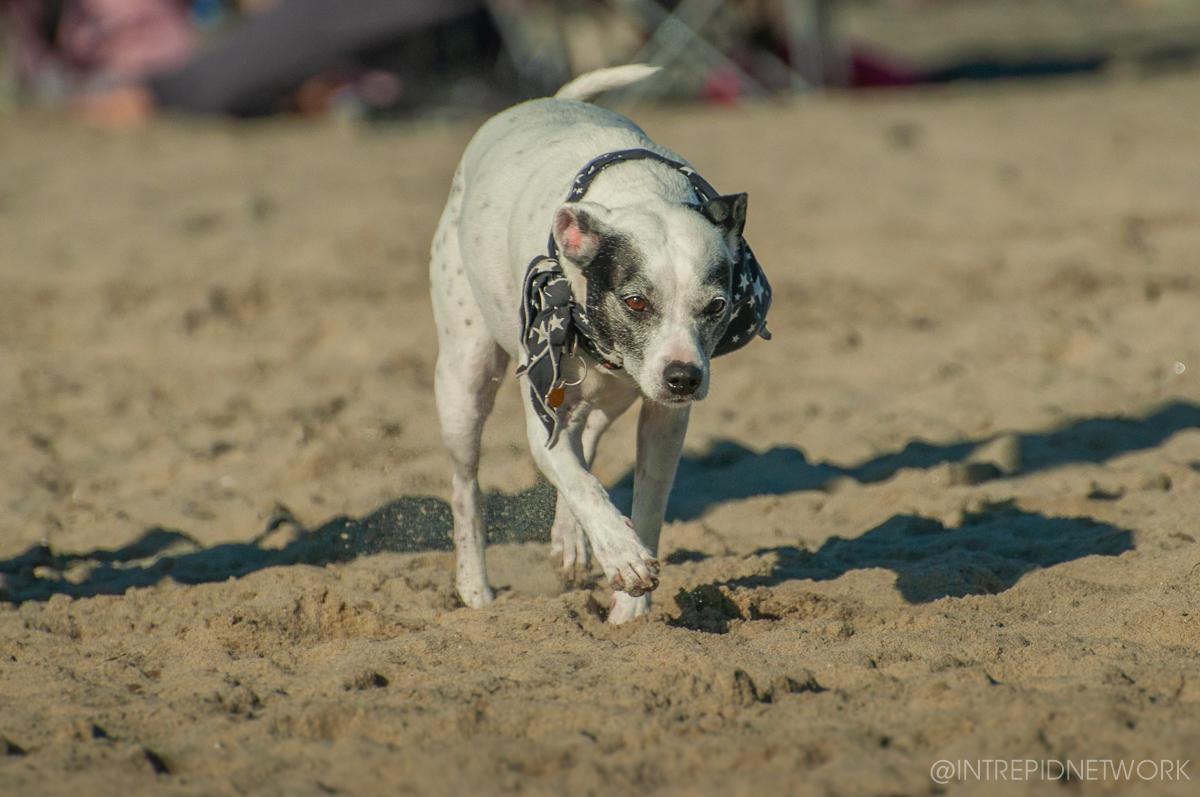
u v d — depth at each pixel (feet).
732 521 32.65
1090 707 18.44
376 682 22.02
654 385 22.33
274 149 96.27
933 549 29.17
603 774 17.30
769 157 84.58
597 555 22.56
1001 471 34.68
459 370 27.68
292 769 18.20
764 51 114.62
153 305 56.34
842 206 69.56
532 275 23.53
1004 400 41.29
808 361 47.11
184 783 17.76
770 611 25.79
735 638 23.53
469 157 28.89
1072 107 96.78
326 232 67.77
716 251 22.75
